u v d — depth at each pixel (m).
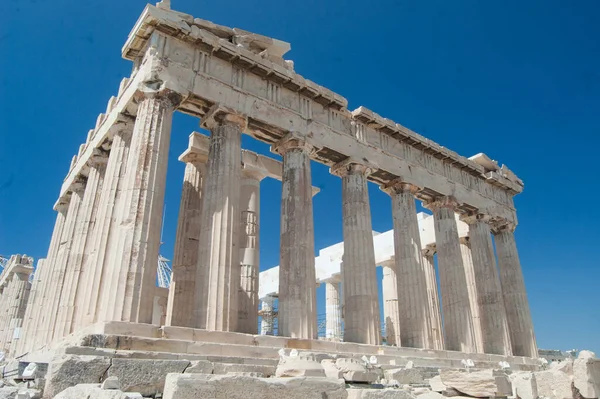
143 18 17.53
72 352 10.56
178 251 21.41
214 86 18.91
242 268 23.12
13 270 37.84
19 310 36.47
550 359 40.94
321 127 22.38
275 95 21.08
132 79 18.72
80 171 24.38
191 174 22.95
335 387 8.71
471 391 11.89
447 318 25.55
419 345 22.11
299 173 20.67
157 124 16.69
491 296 28.02
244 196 24.86
